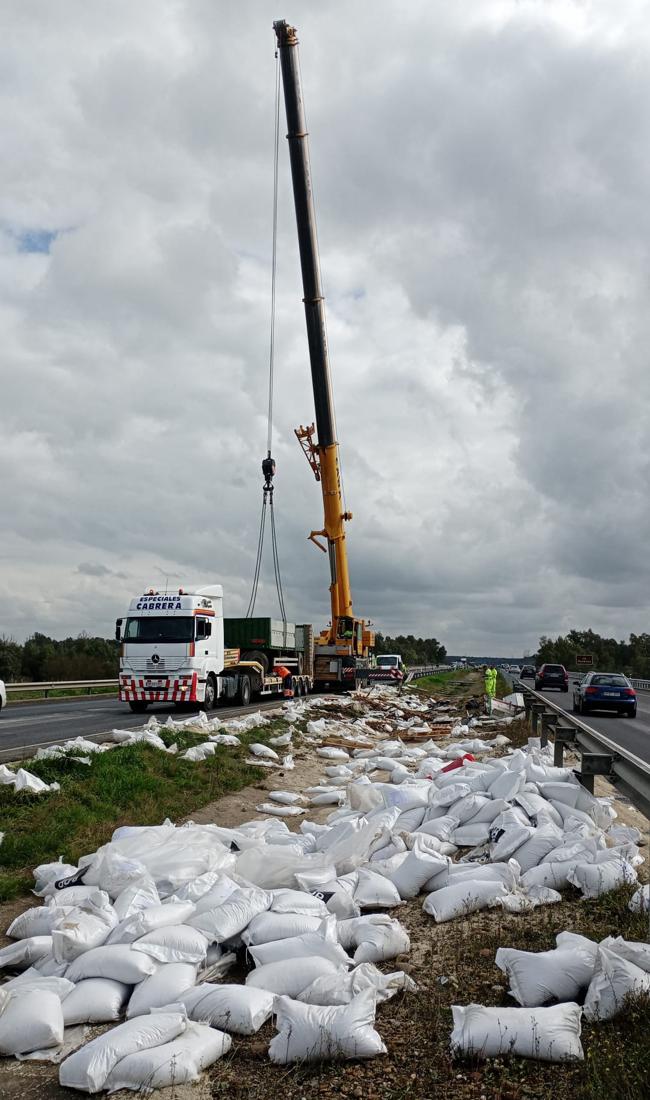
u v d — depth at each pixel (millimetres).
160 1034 3975
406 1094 3617
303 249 26094
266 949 4930
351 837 7062
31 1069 3988
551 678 48031
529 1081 3654
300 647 32594
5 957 5125
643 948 4406
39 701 31094
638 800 6547
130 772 10391
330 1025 3949
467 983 4684
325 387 27125
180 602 22516
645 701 39594
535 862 6543
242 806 10312
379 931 5184
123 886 5828
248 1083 3770
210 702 23672
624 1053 3734
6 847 7242
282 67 25891
